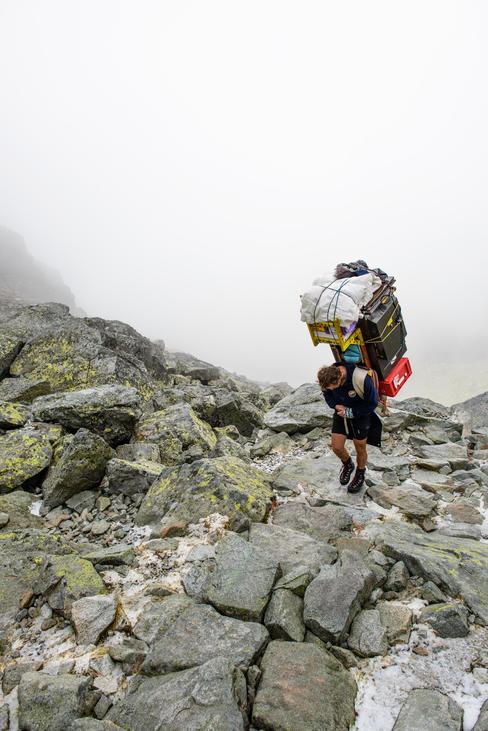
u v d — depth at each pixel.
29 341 12.77
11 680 4.12
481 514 6.46
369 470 7.92
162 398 11.69
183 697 3.74
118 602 4.84
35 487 7.80
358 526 6.28
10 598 5.09
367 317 6.67
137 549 5.88
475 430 9.95
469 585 4.84
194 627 4.44
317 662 4.06
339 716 3.69
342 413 6.27
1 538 5.97
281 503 7.03
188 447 9.39
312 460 8.38
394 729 3.55
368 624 4.48
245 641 4.26
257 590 4.79
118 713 3.78
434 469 7.92
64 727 3.59
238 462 7.71
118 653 4.27
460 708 3.66
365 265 7.23
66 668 4.20
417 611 4.68
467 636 4.32
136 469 7.47
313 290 6.59
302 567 5.12
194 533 6.08
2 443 8.12
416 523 6.39
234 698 3.72
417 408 10.85
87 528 6.65
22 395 11.08
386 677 4.03
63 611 4.82
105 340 14.26
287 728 3.57
